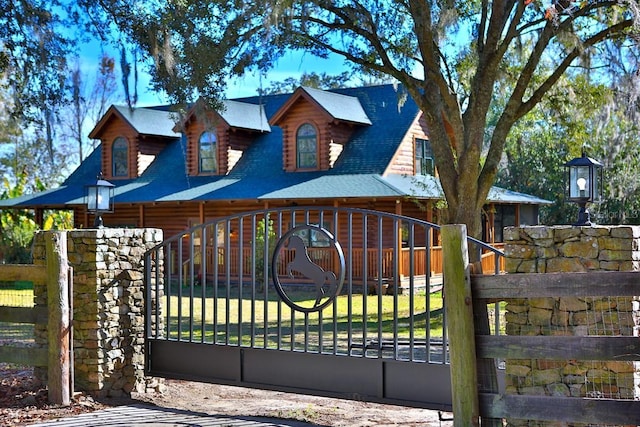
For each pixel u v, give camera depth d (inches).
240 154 978.7
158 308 349.1
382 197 775.7
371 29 618.8
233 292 833.5
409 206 861.2
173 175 1001.5
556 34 570.9
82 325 329.4
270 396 350.9
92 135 1056.2
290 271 304.3
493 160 586.9
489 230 978.1
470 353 211.0
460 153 592.7
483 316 213.5
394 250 283.9
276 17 518.0
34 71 546.6
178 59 542.0
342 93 983.6
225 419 294.2
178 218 961.5
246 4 541.3
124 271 339.9
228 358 321.4
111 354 332.2
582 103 671.8
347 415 306.0
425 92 608.4
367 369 287.7
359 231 839.7
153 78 546.3
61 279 310.7
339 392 293.0
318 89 911.7
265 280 311.4
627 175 843.4
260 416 302.2
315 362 298.8
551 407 203.5
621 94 604.1
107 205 349.7
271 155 959.6
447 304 214.4
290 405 329.1
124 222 1002.1
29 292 724.7
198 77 542.0
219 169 962.7
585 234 232.2
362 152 884.6
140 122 1032.8
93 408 310.0
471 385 210.4
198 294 816.9
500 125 589.9
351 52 649.6
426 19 561.3
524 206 1067.3
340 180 844.0
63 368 311.0
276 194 843.4
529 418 205.3
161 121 1063.0
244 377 316.8
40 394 322.0
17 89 560.1
